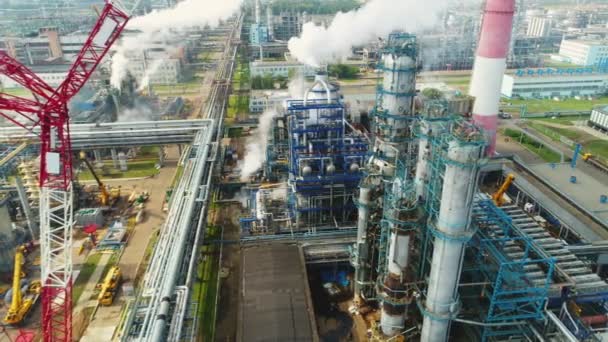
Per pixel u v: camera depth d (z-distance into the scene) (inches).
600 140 3902.6
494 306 1481.3
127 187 3029.0
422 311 1451.8
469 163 1190.9
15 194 2608.3
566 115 4719.5
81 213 2536.9
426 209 1565.0
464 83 5826.8
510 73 6220.5
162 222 2578.7
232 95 5472.4
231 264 2177.7
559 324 1334.9
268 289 1753.2
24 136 2842.0
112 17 1568.7
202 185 2329.0
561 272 1455.5
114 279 1993.1
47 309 1599.4
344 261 2081.7
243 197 2854.3
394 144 2191.2
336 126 2292.1
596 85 5610.2
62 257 1942.7
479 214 1628.9
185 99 5310.0
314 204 2272.4
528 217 1760.6
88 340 1718.8
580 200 2598.4
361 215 1733.5
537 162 3400.6
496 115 2689.5
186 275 1641.2
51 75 5137.8
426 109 1565.0
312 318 1603.1
